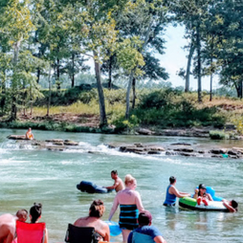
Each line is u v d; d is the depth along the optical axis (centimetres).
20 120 4762
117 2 4047
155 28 4962
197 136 3728
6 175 1625
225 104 4903
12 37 4372
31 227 589
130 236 586
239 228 930
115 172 1327
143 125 4466
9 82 4534
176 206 1158
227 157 2377
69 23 3994
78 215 1023
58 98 5775
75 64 6291
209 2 5078
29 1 4281
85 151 2530
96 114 5066
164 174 1748
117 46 4056
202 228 924
